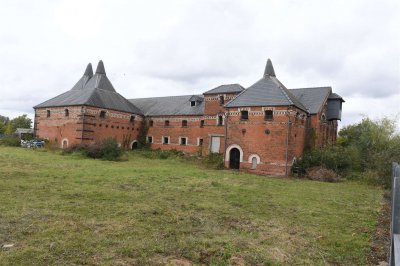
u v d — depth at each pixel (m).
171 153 43.47
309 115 35.25
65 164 26.70
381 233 11.15
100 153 35.22
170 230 9.91
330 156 30.55
